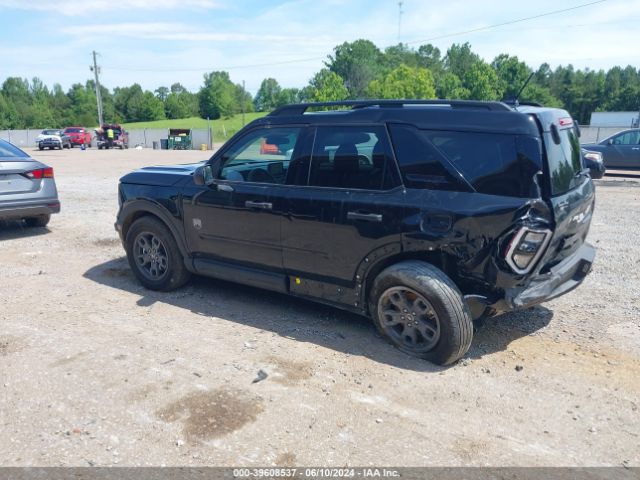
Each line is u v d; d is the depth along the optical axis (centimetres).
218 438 302
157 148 4828
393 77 7850
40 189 802
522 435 308
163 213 523
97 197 1241
